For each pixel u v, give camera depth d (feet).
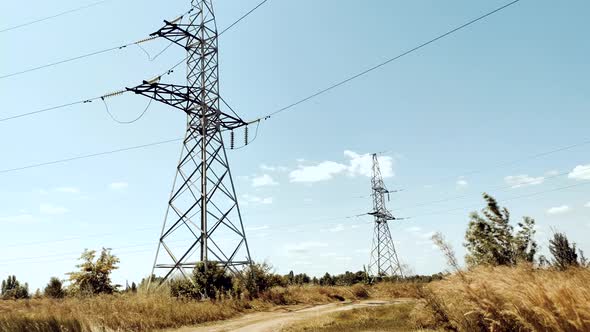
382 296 117.80
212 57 112.47
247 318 71.87
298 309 84.74
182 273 89.97
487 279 34.50
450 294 38.40
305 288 115.44
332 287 121.29
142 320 60.49
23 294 155.43
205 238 93.20
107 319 56.80
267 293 95.66
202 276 88.89
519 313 28.30
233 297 87.30
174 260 92.02
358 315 63.31
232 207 102.73
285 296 97.96
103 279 112.27
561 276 30.40
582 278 28.96
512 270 35.55
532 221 57.11
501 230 57.57
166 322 63.36
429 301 42.11
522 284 29.78
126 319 58.49
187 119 105.19
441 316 39.65
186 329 59.77
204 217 94.89
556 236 43.37
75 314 51.11
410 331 40.37
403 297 112.78
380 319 54.80
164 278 91.86
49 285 130.31
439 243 42.11
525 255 54.24
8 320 42.01
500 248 56.24
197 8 113.91
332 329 49.57
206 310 72.43
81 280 109.29
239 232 101.50
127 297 78.89
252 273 100.63
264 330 53.72
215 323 66.64
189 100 101.60
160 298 73.77
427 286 44.01
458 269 40.57
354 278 195.62
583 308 24.48
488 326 31.76
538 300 27.37
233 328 58.23
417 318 45.19
